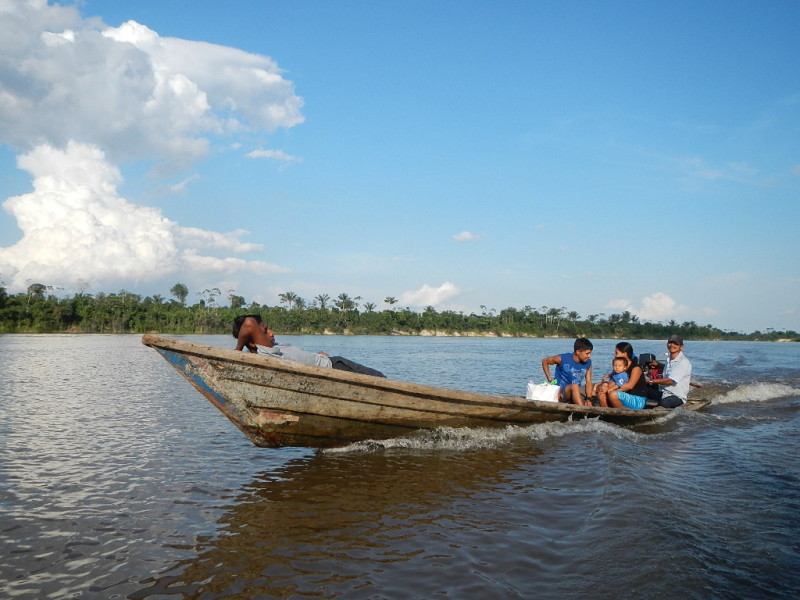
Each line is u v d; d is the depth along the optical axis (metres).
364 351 39.88
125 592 2.98
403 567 3.28
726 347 62.25
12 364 20.05
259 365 5.43
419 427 6.59
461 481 5.09
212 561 3.37
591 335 131.25
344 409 6.03
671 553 3.33
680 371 9.43
